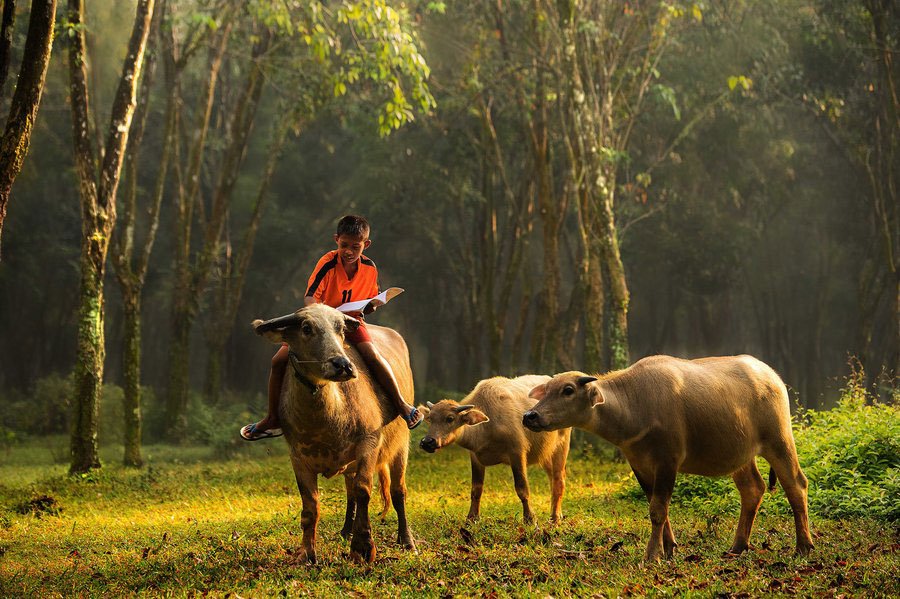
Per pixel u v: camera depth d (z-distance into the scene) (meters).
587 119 17.81
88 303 15.78
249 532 9.28
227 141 29.34
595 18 19.00
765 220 31.44
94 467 15.68
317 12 17.31
